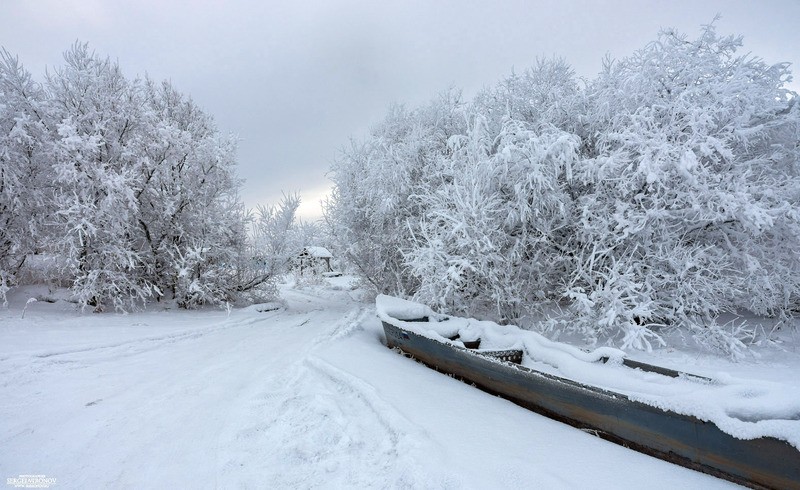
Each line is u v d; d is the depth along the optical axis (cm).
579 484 261
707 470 279
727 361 593
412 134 1117
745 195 626
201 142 1227
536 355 513
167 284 1227
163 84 1379
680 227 719
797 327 751
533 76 954
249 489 268
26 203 1016
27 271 1123
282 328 904
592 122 834
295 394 441
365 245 1338
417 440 312
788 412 258
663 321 765
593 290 723
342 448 319
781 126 735
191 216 1193
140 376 519
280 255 1395
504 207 750
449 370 536
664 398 299
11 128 992
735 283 675
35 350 597
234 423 369
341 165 1331
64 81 1034
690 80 748
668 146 682
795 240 680
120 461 306
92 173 997
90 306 1045
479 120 784
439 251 768
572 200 796
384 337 836
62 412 400
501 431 342
